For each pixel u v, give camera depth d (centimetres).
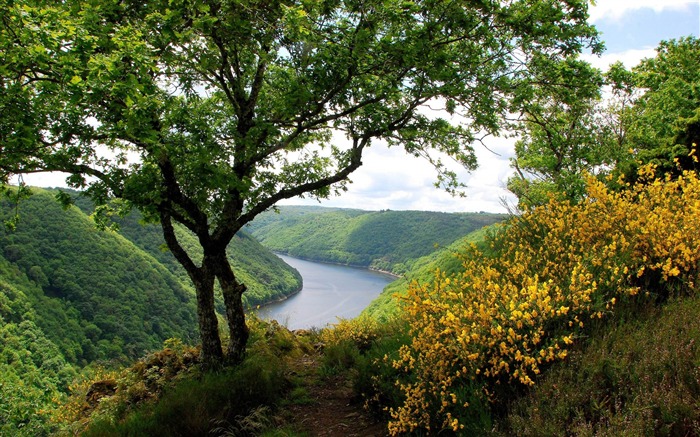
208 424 455
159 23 540
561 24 639
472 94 696
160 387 649
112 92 448
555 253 424
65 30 476
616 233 394
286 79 721
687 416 207
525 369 306
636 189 457
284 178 836
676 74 1686
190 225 689
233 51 674
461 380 332
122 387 703
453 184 911
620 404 240
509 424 278
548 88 746
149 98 507
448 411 330
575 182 1162
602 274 352
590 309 334
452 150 896
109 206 797
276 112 761
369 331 753
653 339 271
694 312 284
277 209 848
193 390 518
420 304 365
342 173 783
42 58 445
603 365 271
